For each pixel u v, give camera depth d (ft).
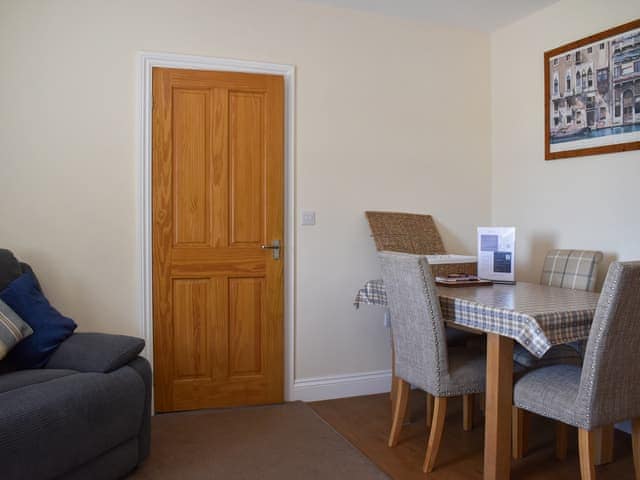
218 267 10.10
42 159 9.20
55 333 7.66
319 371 10.94
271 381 10.47
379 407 10.45
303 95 10.73
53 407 6.11
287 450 8.32
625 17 9.37
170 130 9.79
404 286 7.88
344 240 11.10
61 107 9.28
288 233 10.66
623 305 5.99
